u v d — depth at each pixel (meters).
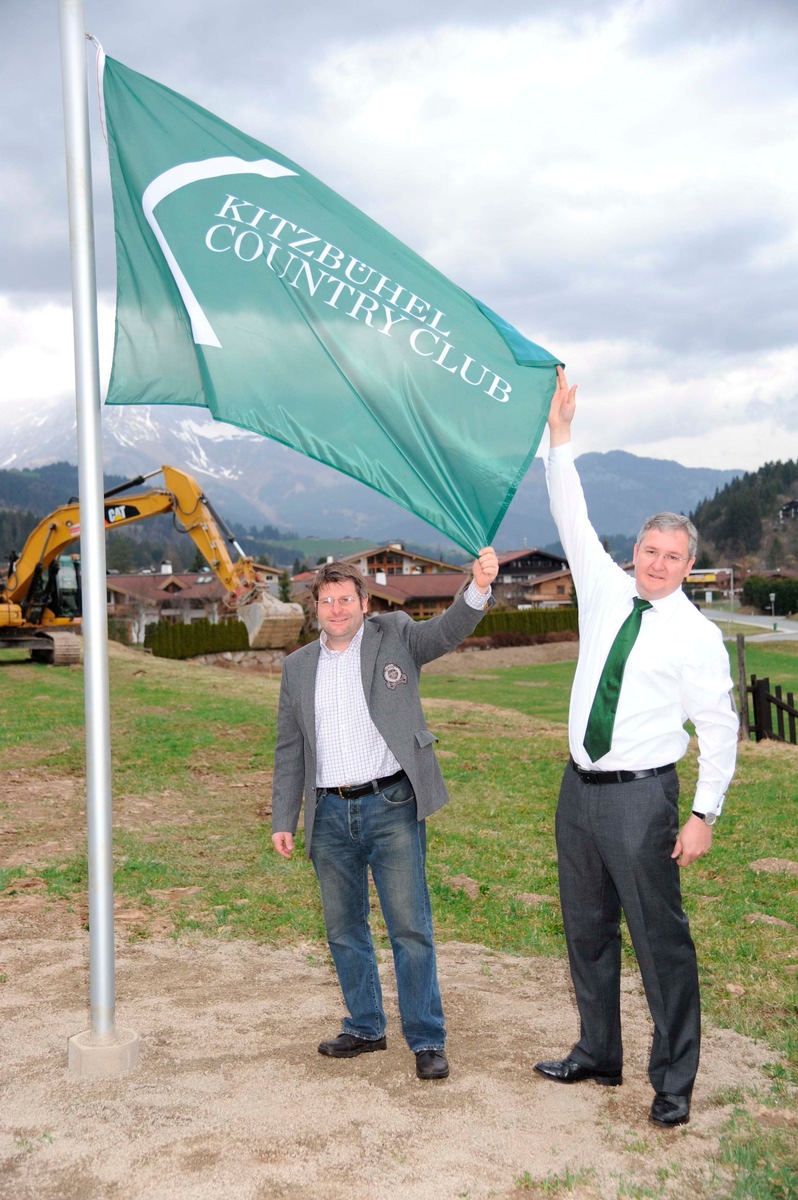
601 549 4.02
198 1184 3.07
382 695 3.99
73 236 3.95
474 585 4.00
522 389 4.34
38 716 18.17
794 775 12.66
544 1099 3.72
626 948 6.18
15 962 5.59
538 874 8.10
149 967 5.58
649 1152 3.33
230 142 4.41
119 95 4.33
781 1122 3.58
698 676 3.55
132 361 4.27
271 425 4.22
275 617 25.00
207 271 4.25
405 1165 3.20
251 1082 3.82
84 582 3.89
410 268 4.47
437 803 4.00
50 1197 3.00
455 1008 4.87
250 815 10.41
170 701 20.56
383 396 4.31
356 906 4.15
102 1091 3.72
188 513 25.94
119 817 10.16
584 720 3.67
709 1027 4.66
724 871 8.14
